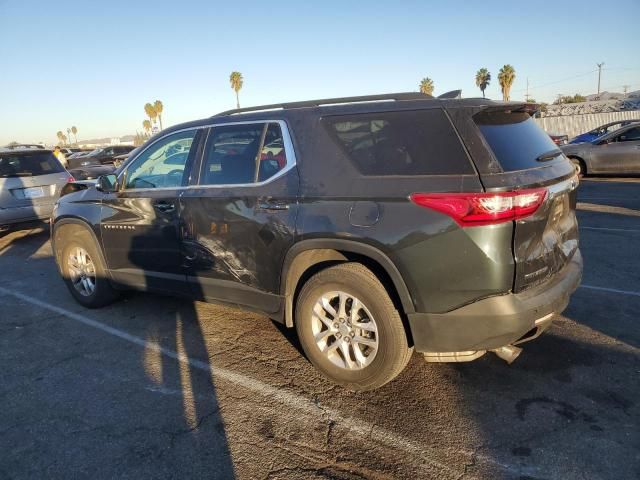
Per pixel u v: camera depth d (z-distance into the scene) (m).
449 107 2.86
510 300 2.66
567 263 3.19
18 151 8.63
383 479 2.45
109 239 4.57
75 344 4.20
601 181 13.31
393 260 2.82
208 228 3.73
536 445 2.64
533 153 2.93
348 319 3.16
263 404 3.15
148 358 3.87
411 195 2.75
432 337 2.82
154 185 4.19
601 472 2.42
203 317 4.67
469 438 2.72
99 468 2.62
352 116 3.13
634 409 2.91
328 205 3.06
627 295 4.68
